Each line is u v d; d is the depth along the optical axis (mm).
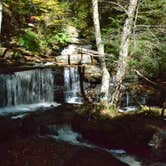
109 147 10797
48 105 15438
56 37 19859
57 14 20391
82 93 16406
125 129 11195
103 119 12320
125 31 13688
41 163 8570
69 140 10953
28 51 18500
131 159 10148
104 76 14250
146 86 16156
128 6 14977
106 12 17750
